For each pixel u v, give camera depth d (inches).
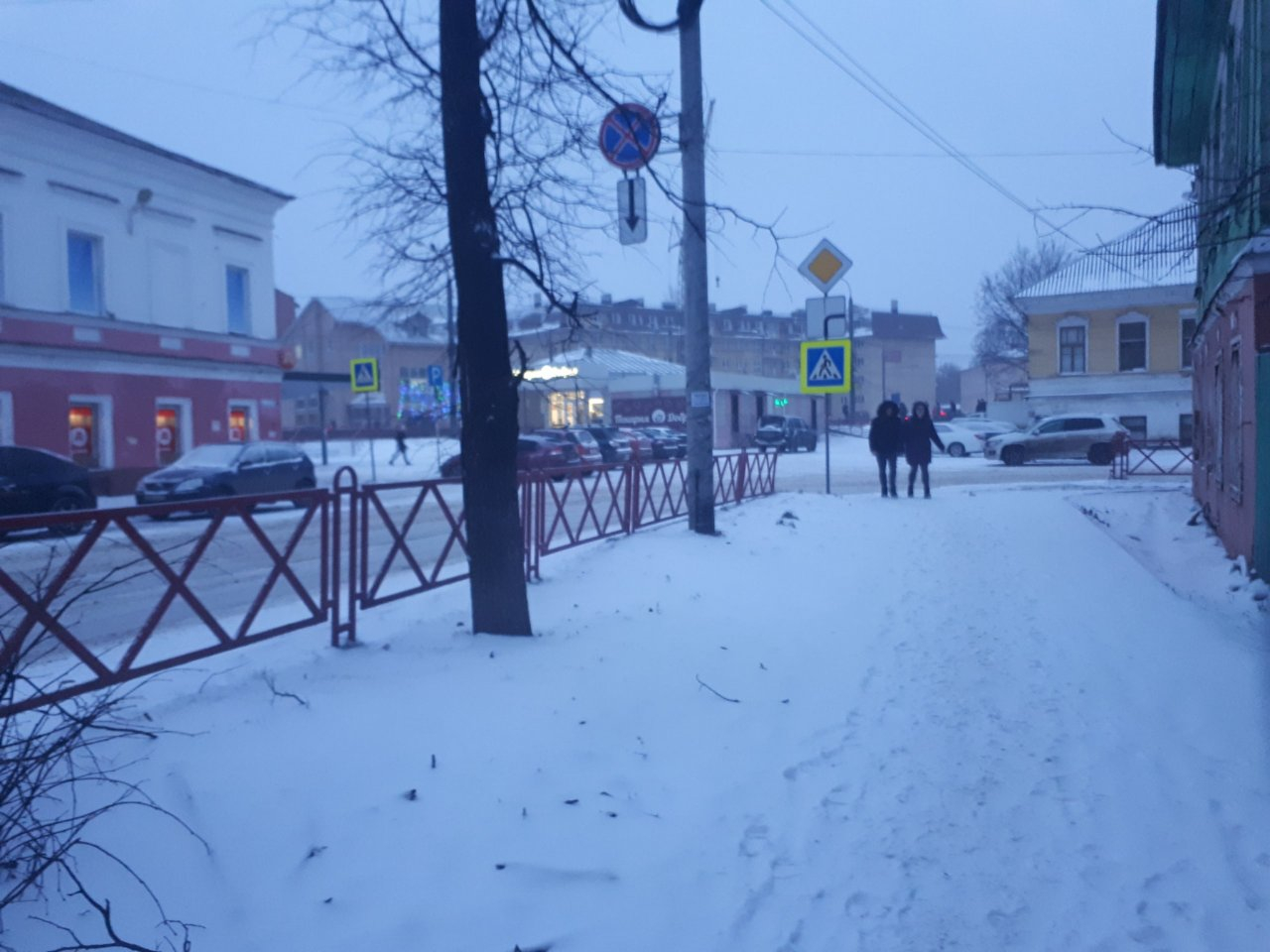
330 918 126.9
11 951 114.9
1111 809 176.9
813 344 669.9
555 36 253.1
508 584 261.1
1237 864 157.4
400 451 1428.4
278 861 138.0
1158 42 431.8
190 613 346.6
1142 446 1050.1
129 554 477.4
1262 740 213.0
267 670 223.0
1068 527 550.9
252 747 170.2
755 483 743.7
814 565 423.2
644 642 263.3
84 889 126.6
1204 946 133.7
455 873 138.6
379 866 138.4
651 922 133.3
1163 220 277.7
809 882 148.5
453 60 245.3
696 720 210.2
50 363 912.9
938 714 226.4
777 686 240.5
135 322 992.2
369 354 1817.2
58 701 160.9
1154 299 1509.6
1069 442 1321.4
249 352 1151.6
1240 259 363.6
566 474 425.1
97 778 148.7
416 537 568.1
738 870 150.2
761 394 2098.9
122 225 983.6
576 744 186.1
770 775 186.7
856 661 268.2
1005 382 2886.3
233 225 1123.3
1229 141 410.3
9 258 873.5
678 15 281.6
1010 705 233.8
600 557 406.0
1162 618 324.2
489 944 124.4
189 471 797.9
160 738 171.8
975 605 344.2
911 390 3673.7
